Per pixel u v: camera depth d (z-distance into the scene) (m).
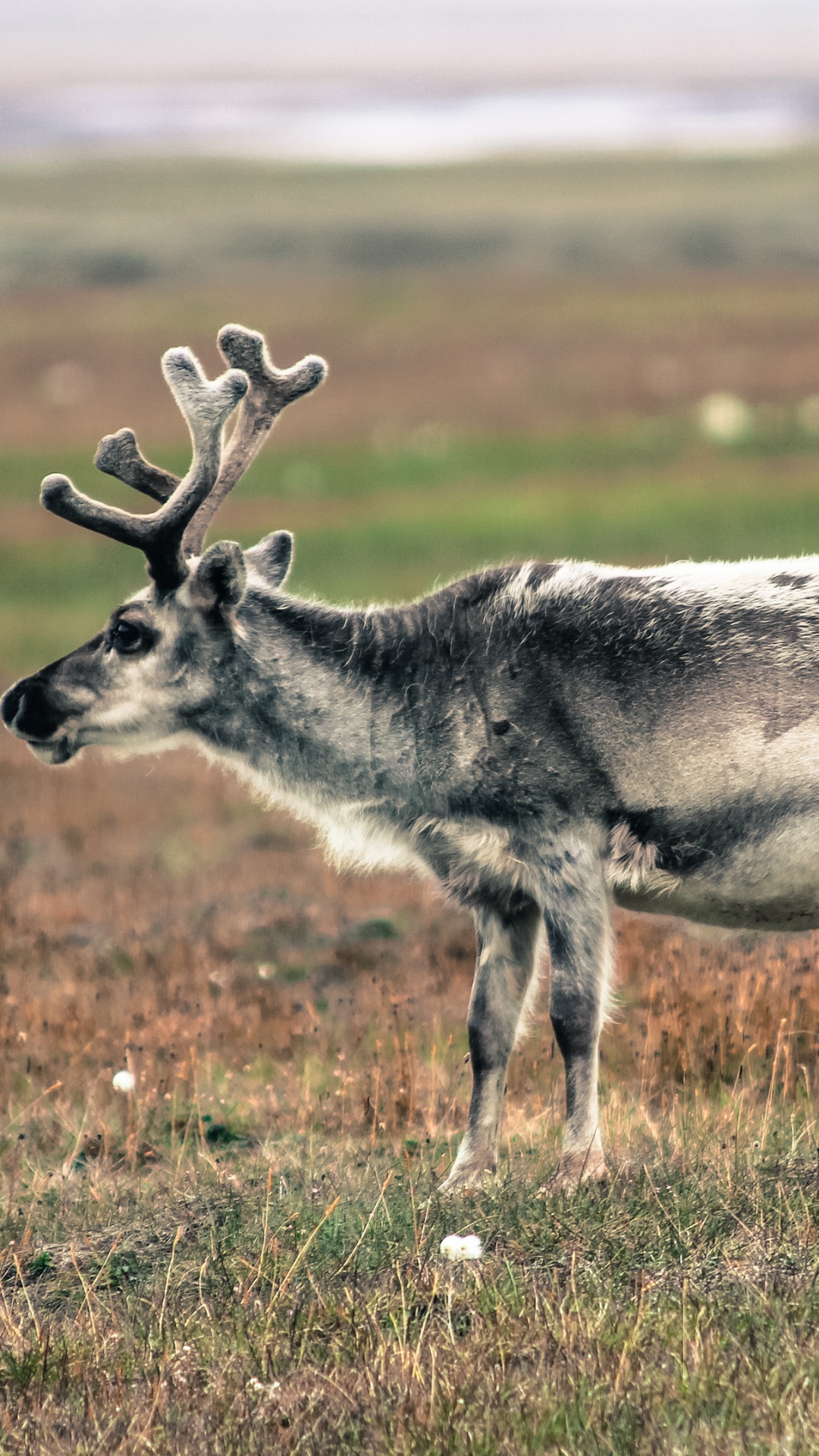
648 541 99.94
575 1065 23.27
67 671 24.98
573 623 23.62
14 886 44.41
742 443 134.12
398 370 175.88
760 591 23.69
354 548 102.25
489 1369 17.20
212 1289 20.16
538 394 160.62
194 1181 24.25
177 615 24.55
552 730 23.39
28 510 121.38
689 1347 17.09
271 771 24.98
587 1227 20.47
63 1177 25.11
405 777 24.14
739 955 32.88
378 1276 20.00
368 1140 25.81
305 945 39.00
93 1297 20.14
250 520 113.56
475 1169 23.77
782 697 23.00
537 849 23.59
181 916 41.56
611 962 23.72
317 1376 17.47
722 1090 26.41
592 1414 15.98
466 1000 33.25
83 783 59.25
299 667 24.55
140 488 25.47
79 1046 31.11
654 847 23.42
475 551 100.06
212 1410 17.08
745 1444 15.35
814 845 23.08
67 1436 17.03
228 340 26.69
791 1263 19.17
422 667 24.12
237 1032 31.92
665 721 23.12
